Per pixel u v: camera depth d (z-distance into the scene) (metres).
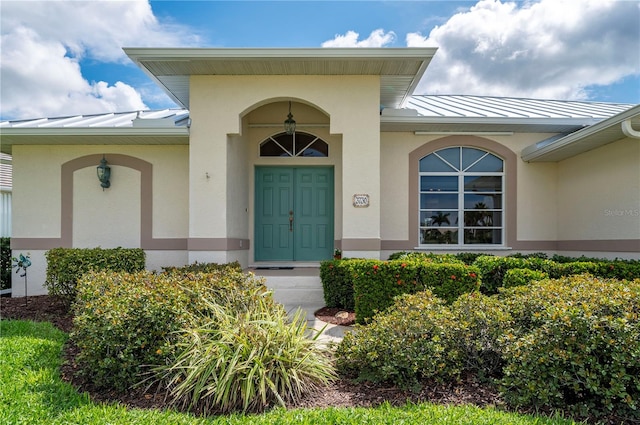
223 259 7.61
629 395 2.87
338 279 6.93
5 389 3.44
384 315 4.45
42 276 8.59
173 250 8.65
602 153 7.79
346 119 7.71
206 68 7.43
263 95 7.71
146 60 7.08
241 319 3.99
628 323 3.03
